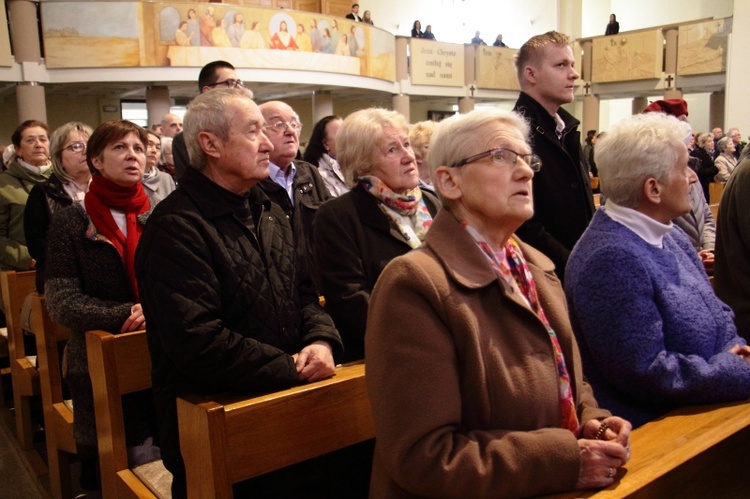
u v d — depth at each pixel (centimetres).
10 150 467
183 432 141
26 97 955
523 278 131
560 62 237
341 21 1173
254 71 1066
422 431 107
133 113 1271
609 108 1919
